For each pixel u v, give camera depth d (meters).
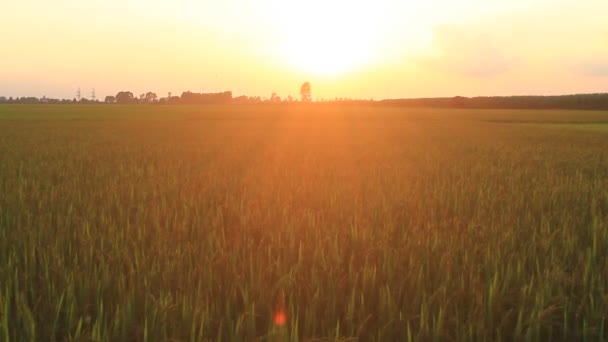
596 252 4.63
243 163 12.95
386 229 5.22
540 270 4.08
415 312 3.27
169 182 8.70
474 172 11.20
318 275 3.75
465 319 3.21
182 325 3.02
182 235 4.98
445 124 47.38
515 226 5.68
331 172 11.04
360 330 2.96
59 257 4.07
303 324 3.18
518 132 33.09
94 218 5.77
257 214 5.99
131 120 48.22
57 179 9.21
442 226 5.61
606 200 7.32
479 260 4.38
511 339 3.09
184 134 27.06
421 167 12.33
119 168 10.92
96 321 2.93
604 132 34.28
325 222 5.67
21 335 2.90
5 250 4.42
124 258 4.08
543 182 9.54
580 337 3.07
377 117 66.88
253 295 3.42
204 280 3.63
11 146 17.19
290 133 29.66
